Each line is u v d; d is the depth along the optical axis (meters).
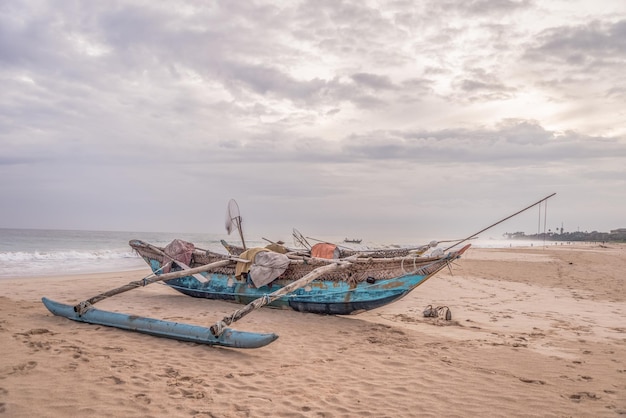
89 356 5.64
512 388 5.15
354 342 7.21
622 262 30.98
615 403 4.73
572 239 171.50
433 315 9.73
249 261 10.02
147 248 12.30
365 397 4.78
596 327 9.05
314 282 9.40
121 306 9.87
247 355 6.20
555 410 4.52
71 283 13.69
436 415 4.36
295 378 5.32
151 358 5.79
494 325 9.02
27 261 23.47
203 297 11.05
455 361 6.20
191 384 4.91
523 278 18.95
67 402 4.22
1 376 4.74
